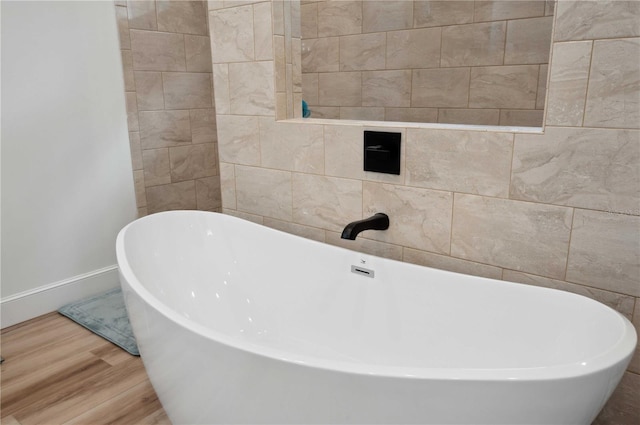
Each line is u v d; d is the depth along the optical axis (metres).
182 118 3.33
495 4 2.32
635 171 1.18
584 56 1.20
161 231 2.12
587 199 1.27
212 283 2.13
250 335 1.97
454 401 0.93
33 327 2.43
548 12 2.18
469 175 1.47
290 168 1.96
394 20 2.68
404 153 1.60
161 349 1.30
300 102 2.07
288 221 2.03
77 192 2.64
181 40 3.23
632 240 1.22
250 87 2.01
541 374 0.91
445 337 1.51
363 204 1.75
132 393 1.92
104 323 2.43
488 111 2.46
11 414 1.79
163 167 3.26
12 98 2.32
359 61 2.89
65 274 2.64
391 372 0.94
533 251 1.39
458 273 1.48
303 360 0.99
